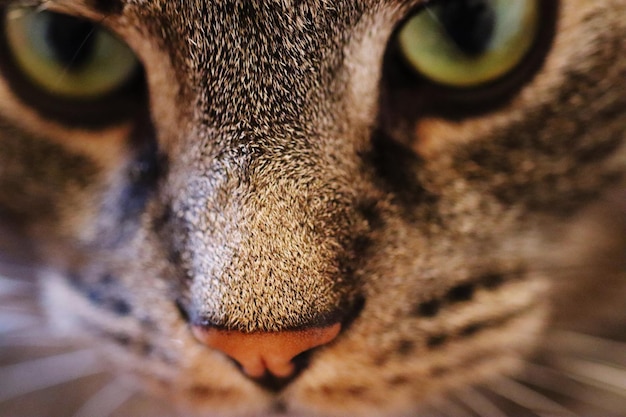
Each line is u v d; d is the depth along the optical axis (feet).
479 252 0.59
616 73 0.59
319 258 0.55
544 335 0.64
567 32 0.57
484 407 0.65
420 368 0.59
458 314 0.59
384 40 0.56
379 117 0.57
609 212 0.64
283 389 0.59
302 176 0.55
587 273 0.65
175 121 0.57
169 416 0.71
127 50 0.58
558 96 0.58
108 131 0.60
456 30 0.56
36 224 0.63
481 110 0.58
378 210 0.57
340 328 0.57
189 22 0.55
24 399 0.75
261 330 0.55
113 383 0.73
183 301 0.57
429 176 0.58
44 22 0.58
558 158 0.60
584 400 0.69
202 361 0.59
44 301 0.65
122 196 0.60
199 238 0.55
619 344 0.68
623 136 0.61
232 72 0.55
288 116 0.55
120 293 0.60
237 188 0.55
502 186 0.59
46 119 0.60
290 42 0.55
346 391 0.59
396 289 0.58
